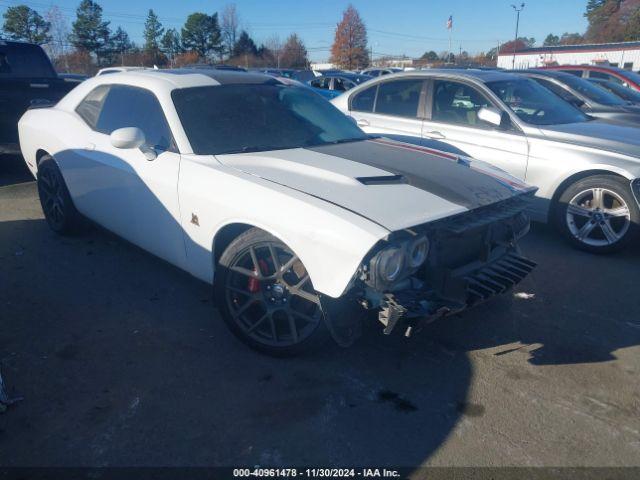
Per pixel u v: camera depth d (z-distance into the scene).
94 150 4.25
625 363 3.31
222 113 3.84
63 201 4.93
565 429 2.71
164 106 3.75
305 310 3.10
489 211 3.19
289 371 3.15
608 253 5.07
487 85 5.78
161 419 2.73
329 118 4.36
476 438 2.64
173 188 3.49
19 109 7.30
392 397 2.94
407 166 3.49
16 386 2.97
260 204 3.00
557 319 3.84
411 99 6.29
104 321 3.67
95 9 61.22
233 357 3.27
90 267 4.54
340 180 3.12
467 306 2.99
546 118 5.78
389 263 2.64
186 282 4.28
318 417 2.77
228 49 72.38
